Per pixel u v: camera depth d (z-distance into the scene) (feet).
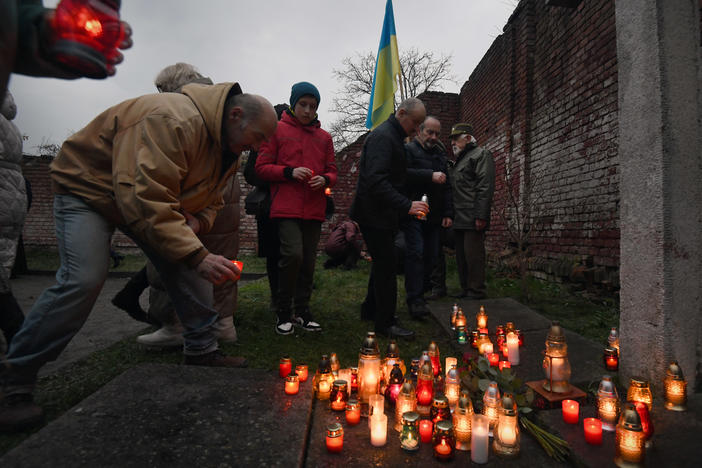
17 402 5.69
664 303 6.58
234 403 6.14
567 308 14.69
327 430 5.19
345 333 11.11
